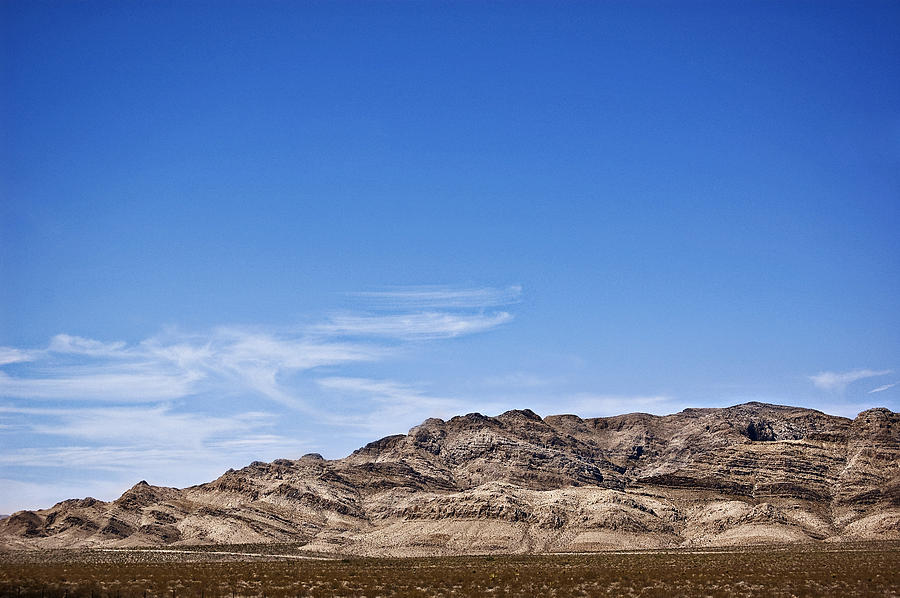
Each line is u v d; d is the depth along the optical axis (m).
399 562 184.12
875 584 121.44
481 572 148.25
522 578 135.62
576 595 116.50
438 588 125.81
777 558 176.12
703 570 146.75
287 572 147.25
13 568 156.25
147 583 128.50
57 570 149.38
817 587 119.56
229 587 122.75
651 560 178.75
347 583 130.12
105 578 135.00
